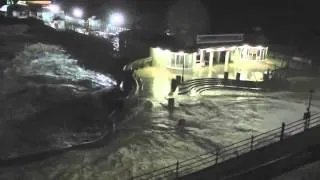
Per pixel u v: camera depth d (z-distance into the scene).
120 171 25.73
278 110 37.44
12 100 41.12
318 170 17.31
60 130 34.03
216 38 51.50
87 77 52.97
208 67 51.09
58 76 52.59
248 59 54.78
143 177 24.83
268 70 47.69
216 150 27.55
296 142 23.77
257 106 38.59
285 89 44.62
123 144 29.72
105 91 45.19
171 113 36.16
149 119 34.62
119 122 34.16
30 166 26.84
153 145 29.47
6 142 30.98
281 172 21.39
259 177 21.16
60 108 39.19
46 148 30.09
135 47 55.12
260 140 29.30
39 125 34.88
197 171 23.56
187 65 49.41
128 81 44.75
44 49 69.12
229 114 36.19
